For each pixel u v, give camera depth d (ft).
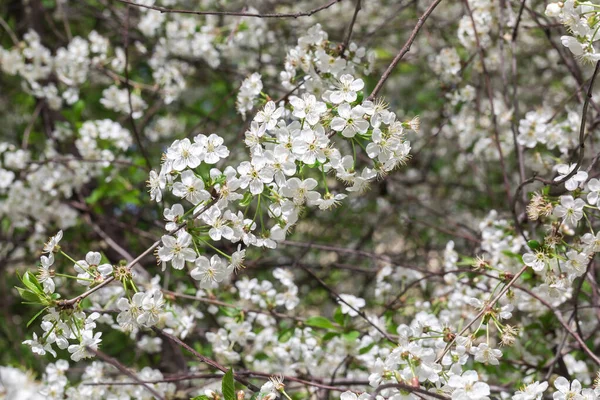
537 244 9.49
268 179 8.47
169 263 16.11
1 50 16.99
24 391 8.00
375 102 9.17
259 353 13.74
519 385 12.34
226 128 19.17
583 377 13.15
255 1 17.65
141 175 17.43
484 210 20.20
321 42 11.17
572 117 12.84
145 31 17.62
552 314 12.53
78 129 17.03
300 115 8.54
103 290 12.31
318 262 20.86
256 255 19.56
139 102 16.75
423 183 22.17
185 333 12.61
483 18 14.15
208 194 8.43
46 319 8.48
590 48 8.86
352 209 21.30
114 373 12.63
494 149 15.69
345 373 13.91
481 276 12.96
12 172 17.11
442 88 15.38
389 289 14.33
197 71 21.26
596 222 12.62
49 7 21.26
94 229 16.88
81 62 16.97
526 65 21.07
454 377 8.55
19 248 19.81
